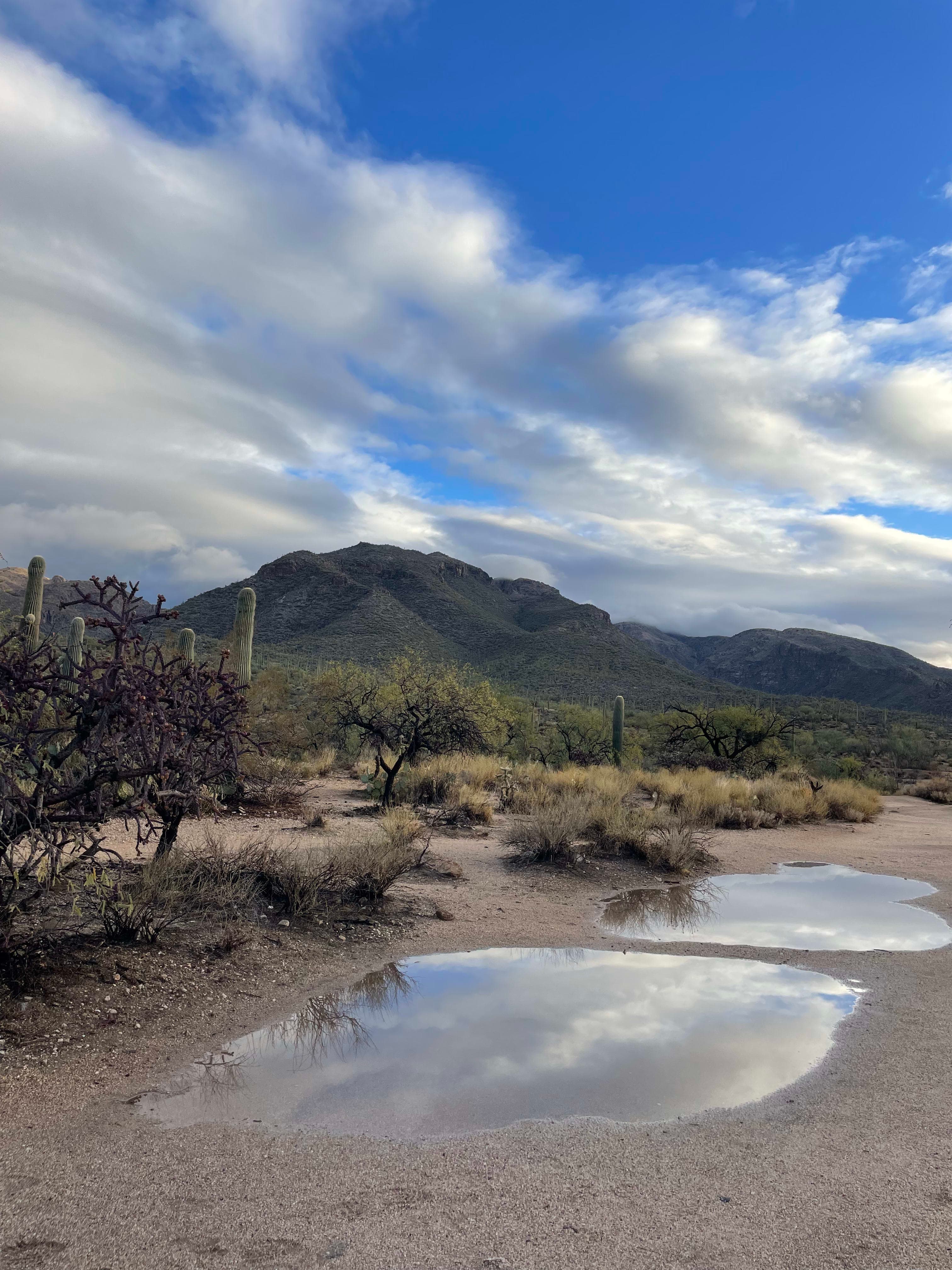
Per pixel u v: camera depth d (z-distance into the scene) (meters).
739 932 7.49
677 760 31.34
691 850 11.13
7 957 4.84
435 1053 4.43
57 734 4.57
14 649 4.47
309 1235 2.68
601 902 8.73
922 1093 3.94
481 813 13.38
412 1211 2.85
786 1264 2.55
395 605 134.12
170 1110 3.68
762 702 111.38
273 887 7.22
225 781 5.73
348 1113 3.67
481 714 20.45
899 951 6.87
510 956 6.54
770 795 19.38
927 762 47.03
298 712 21.81
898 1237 2.70
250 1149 3.30
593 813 12.27
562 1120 3.61
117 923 5.63
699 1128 3.54
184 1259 2.54
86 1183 2.99
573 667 125.44
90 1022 4.51
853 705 115.94
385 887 7.79
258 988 5.41
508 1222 2.78
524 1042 4.62
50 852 4.47
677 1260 2.56
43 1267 2.48
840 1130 3.53
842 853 12.93
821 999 5.49
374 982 5.78
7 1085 3.76
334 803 14.30
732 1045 4.57
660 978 5.96
